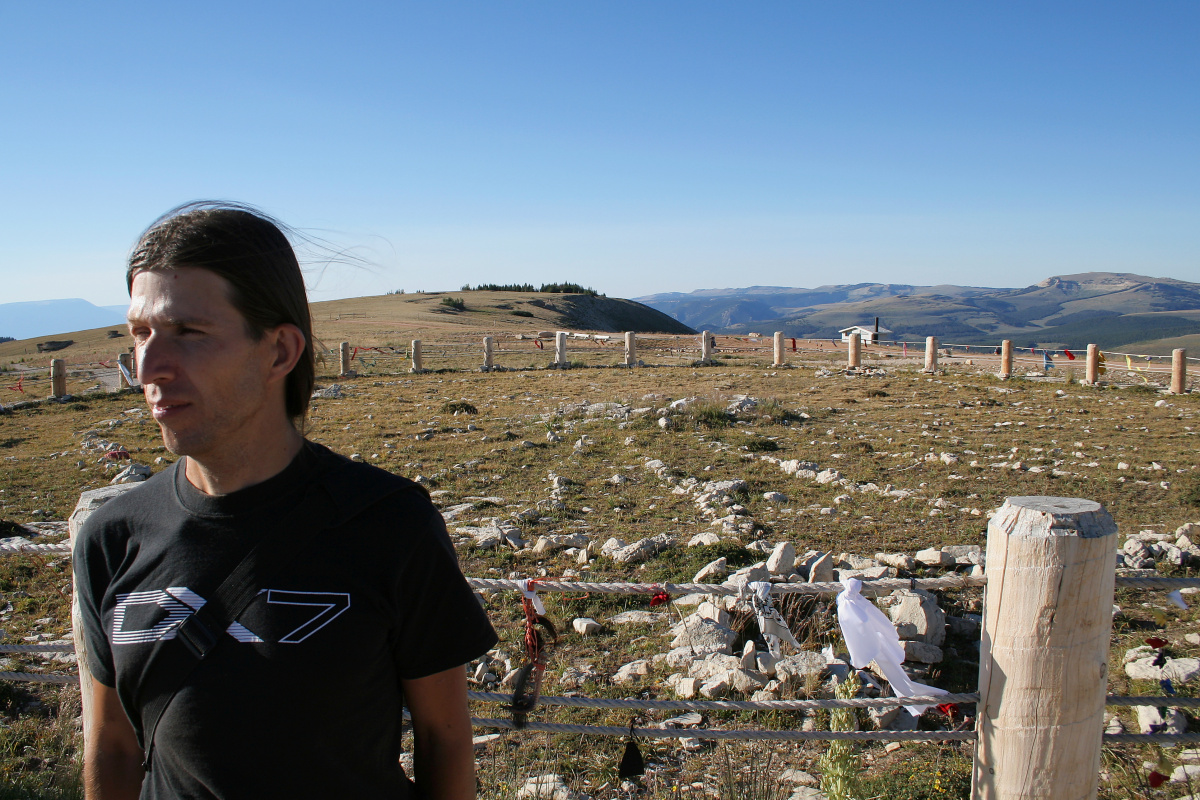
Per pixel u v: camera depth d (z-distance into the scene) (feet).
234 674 4.81
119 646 5.07
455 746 5.69
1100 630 7.93
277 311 5.18
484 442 45.32
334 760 4.95
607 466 39.22
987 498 32.27
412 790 5.78
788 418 50.88
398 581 5.11
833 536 27.63
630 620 20.62
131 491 5.63
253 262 5.03
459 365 93.61
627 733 10.12
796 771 13.79
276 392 5.30
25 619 21.65
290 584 4.93
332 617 4.91
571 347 116.37
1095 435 45.42
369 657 5.02
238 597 4.89
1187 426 47.78
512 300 270.67
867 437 45.52
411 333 138.51
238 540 5.02
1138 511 30.86
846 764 11.53
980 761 8.53
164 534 5.16
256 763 4.81
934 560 23.99
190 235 4.95
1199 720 14.83
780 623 17.63
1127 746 13.84
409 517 5.24
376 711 5.18
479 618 5.59
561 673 17.94
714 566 22.85
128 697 5.15
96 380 88.84
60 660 19.07
